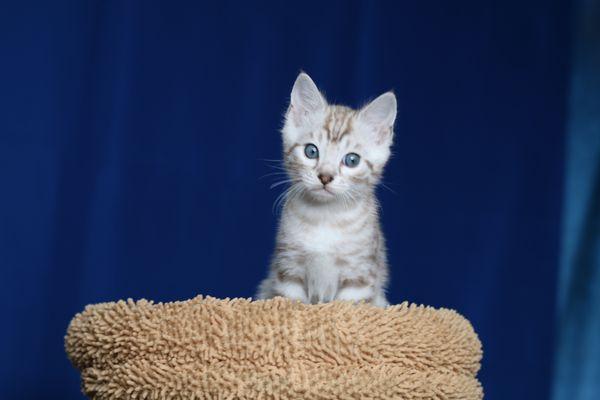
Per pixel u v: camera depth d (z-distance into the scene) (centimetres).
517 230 136
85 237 122
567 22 139
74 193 122
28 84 121
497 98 136
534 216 137
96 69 123
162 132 127
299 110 104
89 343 83
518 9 137
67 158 122
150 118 126
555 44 138
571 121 138
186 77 127
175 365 81
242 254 128
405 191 133
